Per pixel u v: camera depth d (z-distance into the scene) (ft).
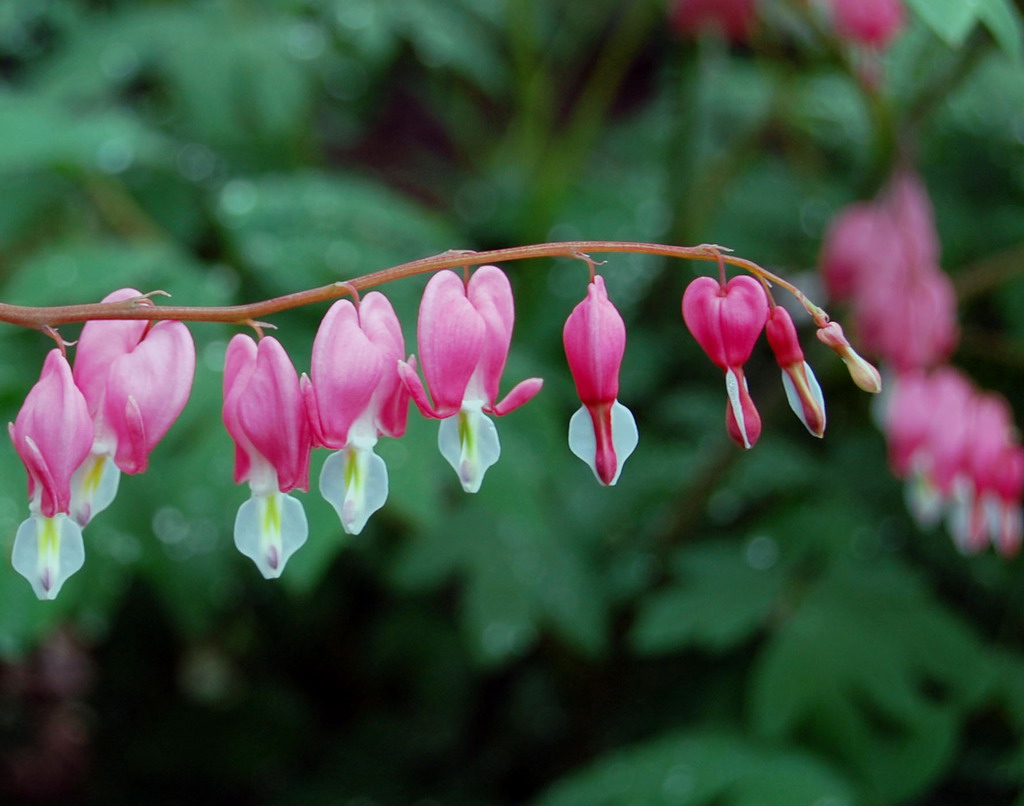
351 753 2.76
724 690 2.37
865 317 2.24
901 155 2.30
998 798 2.37
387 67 3.22
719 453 2.33
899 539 2.52
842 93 3.08
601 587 2.42
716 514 2.60
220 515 1.98
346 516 1.54
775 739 2.17
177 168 2.61
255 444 1.54
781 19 2.70
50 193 2.39
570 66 3.87
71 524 1.54
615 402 1.55
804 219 2.91
